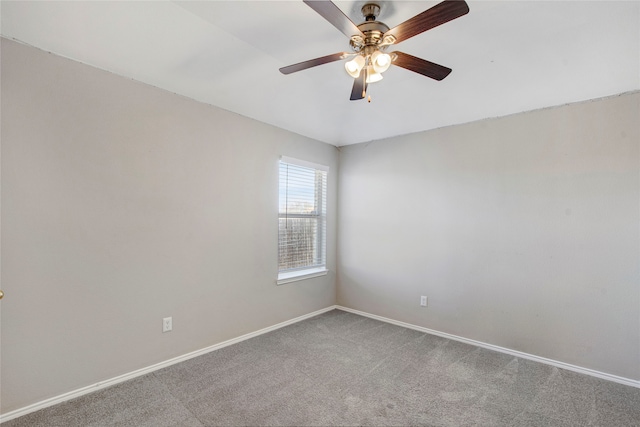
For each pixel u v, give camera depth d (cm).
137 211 224
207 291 267
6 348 174
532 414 189
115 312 214
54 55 188
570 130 252
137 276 224
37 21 160
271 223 324
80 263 198
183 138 250
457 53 187
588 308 242
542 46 179
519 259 274
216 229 273
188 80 225
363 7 151
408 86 233
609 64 196
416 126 324
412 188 342
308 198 374
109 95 210
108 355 211
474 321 297
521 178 274
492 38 172
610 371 233
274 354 266
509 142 281
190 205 254
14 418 175
